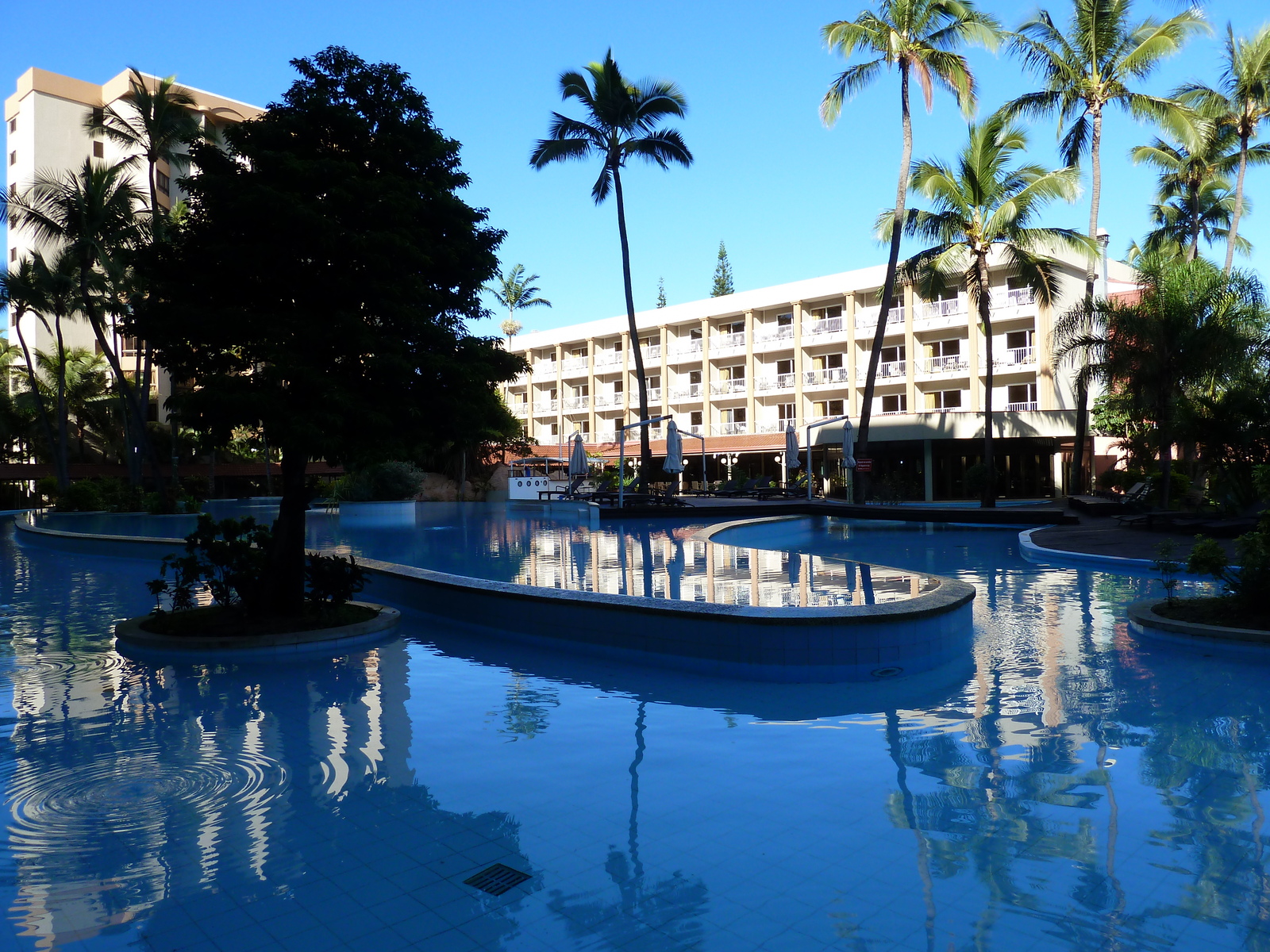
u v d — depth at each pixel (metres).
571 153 30.36
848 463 28.52
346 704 5.76
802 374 46.78
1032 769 4.19
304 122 7.56
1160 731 4.75
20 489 44.22
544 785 4.14
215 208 7.30
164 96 29.78
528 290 63.81
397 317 7.41
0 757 4.67
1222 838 3.35
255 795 4.06
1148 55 25.70
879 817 3.64
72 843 3.52
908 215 27.59
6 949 2.70
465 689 6.16
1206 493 22.05
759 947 2.63
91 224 29.62
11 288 32.44
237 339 7.17
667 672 6.71
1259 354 20.84
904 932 2.70
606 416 58.91
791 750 4.62
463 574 11.48
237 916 2.90
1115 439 38.16
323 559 8.57
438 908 2.93
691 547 15.30
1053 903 2.87
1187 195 34.53
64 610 10.55
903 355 44.22
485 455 44.62
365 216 7.46
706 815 3.72
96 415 44.19
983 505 27.64
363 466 7.78
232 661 7.26
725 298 50.19
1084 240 26.55
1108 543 14.75
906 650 6.58
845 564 11.72
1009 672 6.30
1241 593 7.29
